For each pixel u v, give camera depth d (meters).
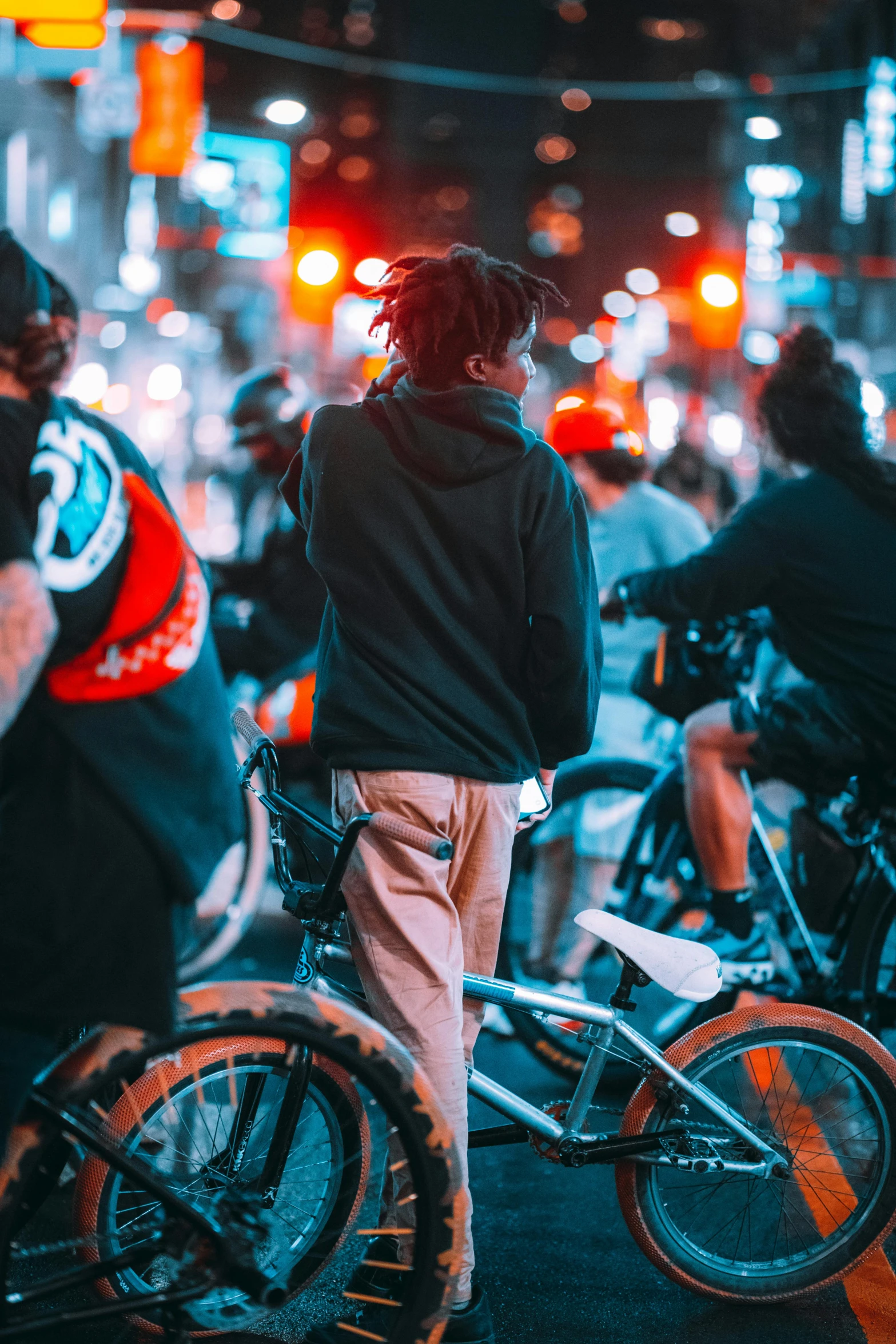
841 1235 4.28
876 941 5.55
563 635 3.66
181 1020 3.21
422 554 3.68
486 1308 3.81
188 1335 3.51
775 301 34.50
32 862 2.93
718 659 5.80
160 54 21.52
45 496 2.87
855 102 38.31
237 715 3.93
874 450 5.36
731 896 5.64
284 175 35.59
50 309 3.00
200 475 25.88
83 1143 3.15
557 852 6.36
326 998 3.37
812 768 5.48
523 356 3.82
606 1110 4.25
